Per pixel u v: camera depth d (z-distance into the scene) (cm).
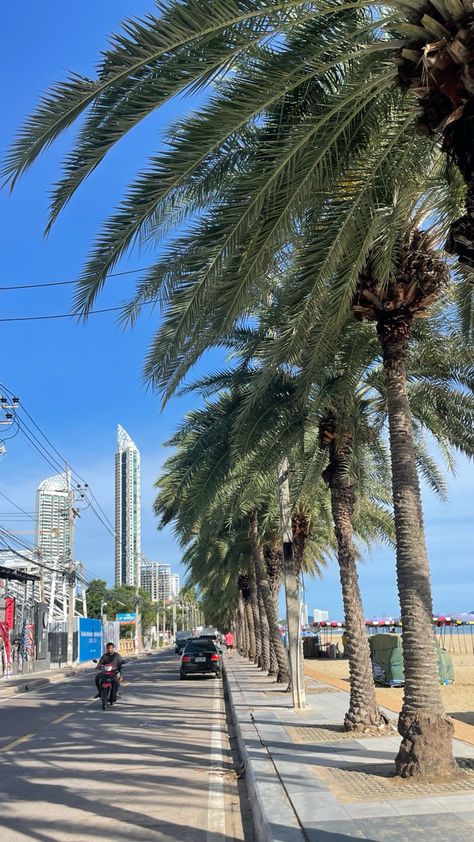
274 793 710
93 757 1111
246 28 577
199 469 1456
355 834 556
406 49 591
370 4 589
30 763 1073
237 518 2436
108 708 1845
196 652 3016
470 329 1037
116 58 562
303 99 696
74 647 5166
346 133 716
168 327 727
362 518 2214
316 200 746
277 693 1934
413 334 1199
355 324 1072
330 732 1144
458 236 593
